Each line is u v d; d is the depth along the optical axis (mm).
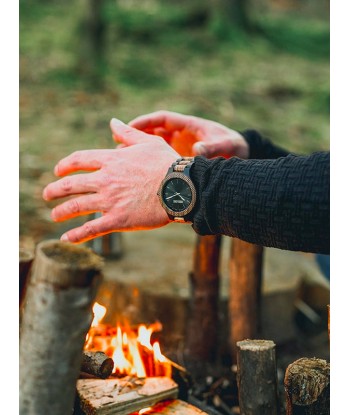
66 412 915
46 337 868
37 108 4941
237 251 1716
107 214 1238
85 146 4316
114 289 2141
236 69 6988
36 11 7406
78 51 6000
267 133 5281
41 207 3084
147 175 1220
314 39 8703
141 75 6266
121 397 1194
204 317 1745
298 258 2631
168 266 2344
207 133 1648
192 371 1715
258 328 1758
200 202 1183
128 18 7840
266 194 1097
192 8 8344
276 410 1127
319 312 2469
